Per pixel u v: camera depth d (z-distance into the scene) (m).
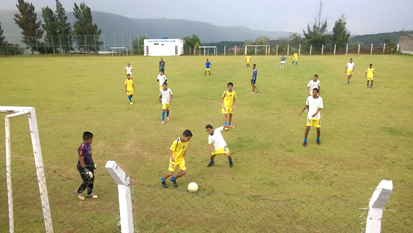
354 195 5.63
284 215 5.01
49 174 6.76
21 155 7.98
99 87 19.05
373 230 2.78
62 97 15.88
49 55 52.88
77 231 4.73
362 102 13.87
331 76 22.62
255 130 10.03
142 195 5.76
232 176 6.57
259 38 79.62
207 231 4.63
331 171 6.75
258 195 5.68
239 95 16.14
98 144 8.84
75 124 10.95
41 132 9.98
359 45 52.44
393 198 5.52
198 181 6.35
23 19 55.50
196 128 10.35
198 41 71.31
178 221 4.89
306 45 57.91
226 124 10.00
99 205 5.50
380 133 9.45
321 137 9.19
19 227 4.83
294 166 7.07
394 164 7.10
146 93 16.98
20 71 27.52
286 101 14.48
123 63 36.62
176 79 22.64
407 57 40.12
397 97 14.77
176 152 5.95
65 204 5.52
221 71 27.58
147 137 9.45
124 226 3.27
